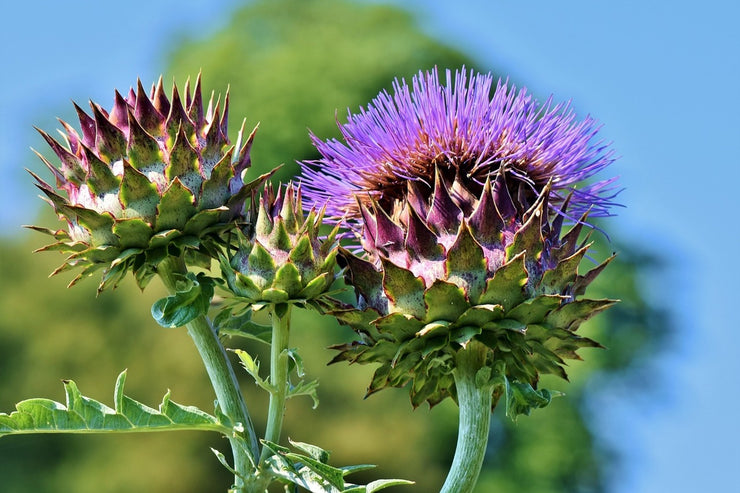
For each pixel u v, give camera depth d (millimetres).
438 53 34719
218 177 6254
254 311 6203
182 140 6148
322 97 31828
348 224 7094
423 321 6148
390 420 25906
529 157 6930
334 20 35219
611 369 31719
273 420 6453
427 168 6809
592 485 29828
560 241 6527
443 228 6367
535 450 28500
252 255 6234
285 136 31047
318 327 26047
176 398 24578
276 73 32344
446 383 6754
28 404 5984
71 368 24969
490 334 6195
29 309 25453
